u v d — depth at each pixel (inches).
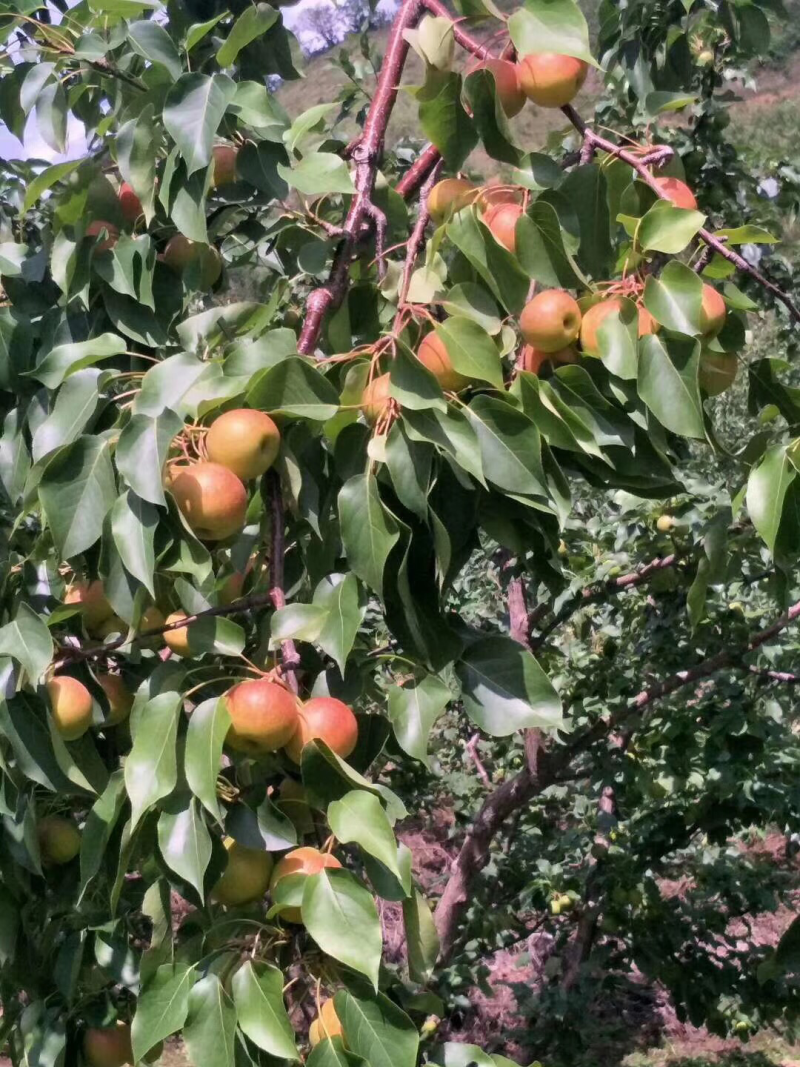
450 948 137.6
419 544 62.9
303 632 58.2
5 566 68.9
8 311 81.4
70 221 77.2
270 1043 49.7
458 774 181.9
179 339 77.3
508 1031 170.1
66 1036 72.4
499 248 60.9
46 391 75.2
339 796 54.7
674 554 133.8
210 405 58.7
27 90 76.5
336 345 73.8
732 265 67.8
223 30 84.0
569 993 158.7
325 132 103.6
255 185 74.7
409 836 246.5
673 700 147.2
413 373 57.8
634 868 159.0
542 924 183.0
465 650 63.1
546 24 61.6
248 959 53.1
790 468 60.1
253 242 82.8
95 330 78.6
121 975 70.8
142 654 73.7
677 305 57.9
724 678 144.3
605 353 58.9
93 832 58.9
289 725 55.2
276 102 71.7
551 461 62.1
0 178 108.0
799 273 146.9
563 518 60.4
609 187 70.3
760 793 151.5
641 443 65.2
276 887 52.0
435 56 65.6
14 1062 76.8
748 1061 207.8
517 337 66.6
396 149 135.0
